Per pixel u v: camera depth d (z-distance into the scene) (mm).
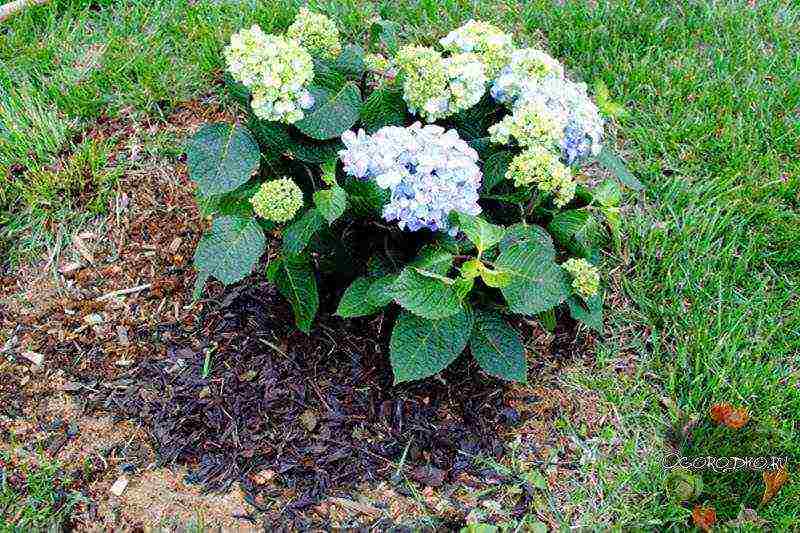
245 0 1800
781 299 1399
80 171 1488
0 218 1441
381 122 1182
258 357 1298
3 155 1500
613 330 1370
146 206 1476
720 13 1845
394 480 1201
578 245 1234
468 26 1202
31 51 1665
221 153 1119
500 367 1179
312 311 1213
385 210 1074
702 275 1415
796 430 1261
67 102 1581
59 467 1196
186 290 1376
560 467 1228
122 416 1245
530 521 1169
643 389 1304
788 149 1605
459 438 1243
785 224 1476
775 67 1745
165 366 1293
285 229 1195
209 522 1151
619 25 1812
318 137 1135
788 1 1902
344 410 1255
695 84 1694
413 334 1129
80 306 1363
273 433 1228
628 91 1691
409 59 1121
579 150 1185
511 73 1174
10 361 1301
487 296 1214
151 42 1709
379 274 1187
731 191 1518
